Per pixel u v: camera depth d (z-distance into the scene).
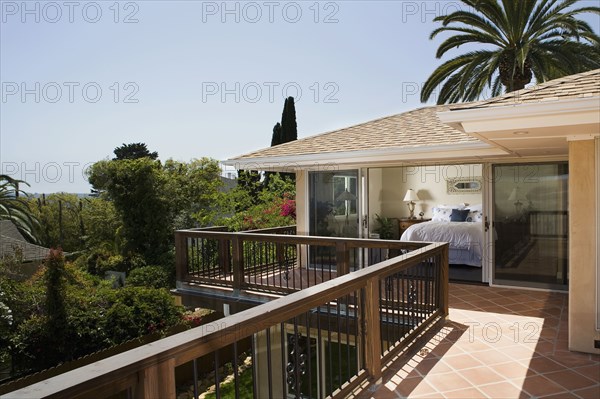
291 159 8.08
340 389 3.15
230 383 8.94
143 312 9.47
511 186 7.38
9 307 9.33
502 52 13.84
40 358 9.00
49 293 9.40
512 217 7.39
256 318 2.26
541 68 13.51
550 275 7.12
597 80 4.11
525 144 5.15
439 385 3.62
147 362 1.69
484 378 3.75
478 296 6.82
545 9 13.51
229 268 7.79
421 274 4.89
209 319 10.65
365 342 3.58
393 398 3.39
